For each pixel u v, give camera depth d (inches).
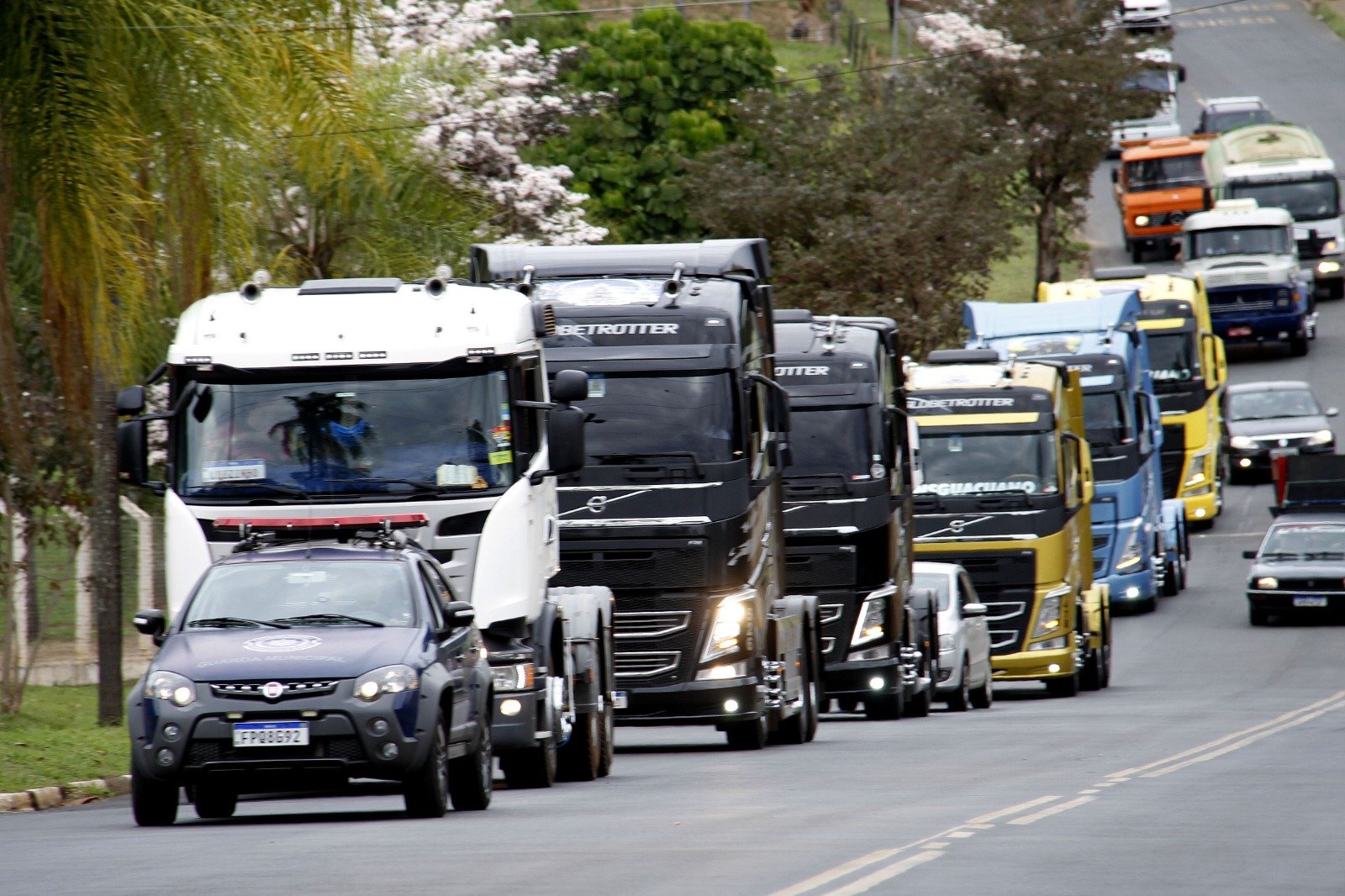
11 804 2303.2
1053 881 1397.6
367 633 1937.7
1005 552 4421.8
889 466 3609.7
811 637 3245.6
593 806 2062.0
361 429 2269.9
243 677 1865.2
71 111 2416.3
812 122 7386.8
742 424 2842.0
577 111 4889.3
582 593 2613.2
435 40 4758.9
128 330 2529.5
